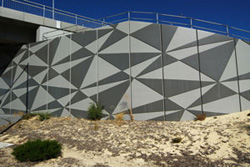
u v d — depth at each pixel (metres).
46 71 14.36
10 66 16.41
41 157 5.73
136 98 11.66
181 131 8.35
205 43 11.91
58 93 13.62
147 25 12.09
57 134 8.80
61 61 13.84
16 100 15.52
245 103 11.62
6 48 16.92
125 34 12.27
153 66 11.76
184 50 11.80
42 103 14.14
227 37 12.12
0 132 10.32
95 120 11.69
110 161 5.76
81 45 13.31
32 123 11.62
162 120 11.34
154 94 11.56
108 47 12.53
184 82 11.57
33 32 17.48
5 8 14.73
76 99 12.95
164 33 11.95
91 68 12.80
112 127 9.64
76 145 7.35
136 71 11.84
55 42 14.29
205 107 11.41
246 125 7.96
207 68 11.72
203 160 5.59
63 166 5.35
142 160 5.78
